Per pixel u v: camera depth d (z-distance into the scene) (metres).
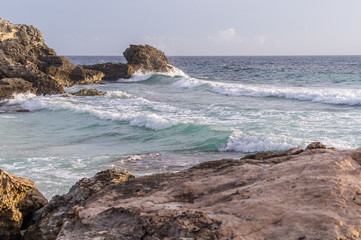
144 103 29.22
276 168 5.42
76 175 11.58
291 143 14.56
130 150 15.40
